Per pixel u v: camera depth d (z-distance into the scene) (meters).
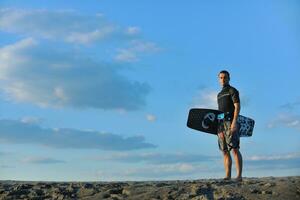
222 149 10.39
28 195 9.05
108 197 8.58
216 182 9.34
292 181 9.20
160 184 9.55
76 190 9.23
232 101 10.29
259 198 8.02
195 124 11.41
